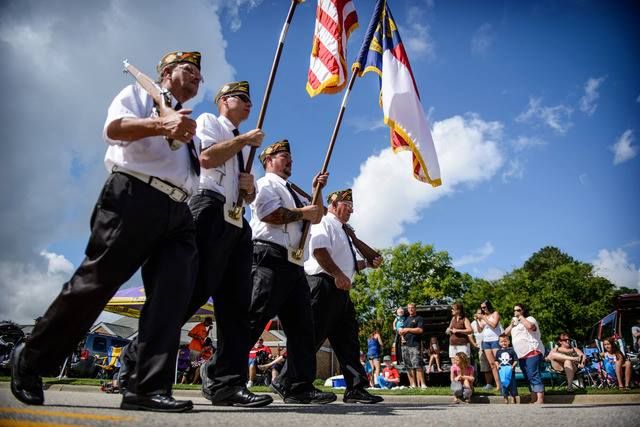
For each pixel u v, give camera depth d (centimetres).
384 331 4447
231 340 342
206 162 321
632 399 752
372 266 550
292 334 429
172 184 262
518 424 188
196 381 1150
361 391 494
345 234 522
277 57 427
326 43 539
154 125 244
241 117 376
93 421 167
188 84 302
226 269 349
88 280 244
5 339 1311
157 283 258
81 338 254
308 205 468
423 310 1466
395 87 544
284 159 446
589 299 5038
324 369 2223
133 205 250
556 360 980
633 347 1241
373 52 567
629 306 1429
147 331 250
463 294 4978
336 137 518
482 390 920
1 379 861
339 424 184
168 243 267
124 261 249
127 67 270
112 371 1499
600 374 1130
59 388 956
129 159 254
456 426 179
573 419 209
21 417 173
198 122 347
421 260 4772
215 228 333
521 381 1082
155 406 236
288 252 414
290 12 435
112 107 262
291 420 198
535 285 5231
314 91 537
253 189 368
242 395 332
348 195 533
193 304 337
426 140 539
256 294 401
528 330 795
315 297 483
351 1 557
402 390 908
